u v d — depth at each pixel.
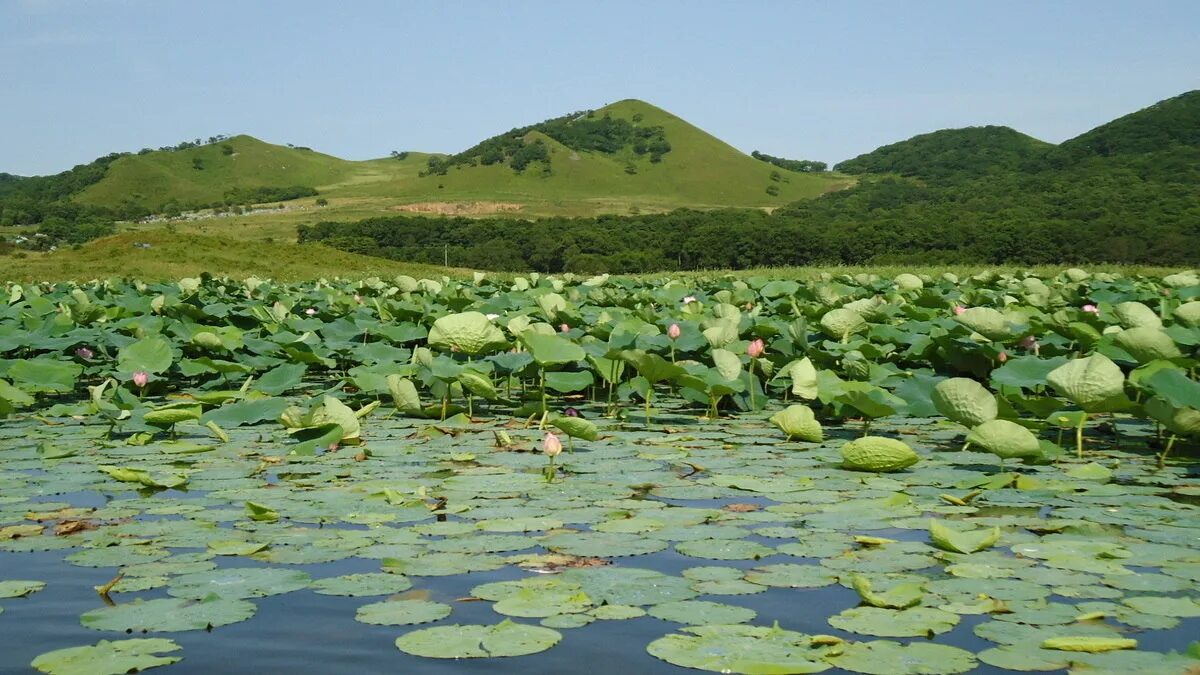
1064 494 4.47
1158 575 3.29
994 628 2.82
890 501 4.29
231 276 30.89
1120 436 5.96
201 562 3.52
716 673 2.53
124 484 4.73
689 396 6.89
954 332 7.65
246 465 5.20
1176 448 5.54
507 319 8.98
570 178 166.00
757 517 4.08
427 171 174.75
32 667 2.59
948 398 5.19
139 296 14.45
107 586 3.19
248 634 2.84
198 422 6.42
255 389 7.14
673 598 3.10
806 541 3.72
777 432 6.15
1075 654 2.62
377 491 4.57
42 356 8.30
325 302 14.36
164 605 3.05
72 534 3.90
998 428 4.78
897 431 6.21
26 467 5.15
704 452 5.49
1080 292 12.43
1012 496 4.43
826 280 17.08
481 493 4.55
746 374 7.21
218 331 9.04
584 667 2.59
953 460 5.25
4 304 13.02
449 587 3.24
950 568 3.38
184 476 4.87
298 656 2.68
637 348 7.42
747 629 2.82
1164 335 5.93
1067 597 3.09
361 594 3.15
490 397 6.50
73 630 2.89
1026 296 11.94
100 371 7.98
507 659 2.65
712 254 61.16
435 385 6.62
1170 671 2.49
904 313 10.23
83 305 10.54
